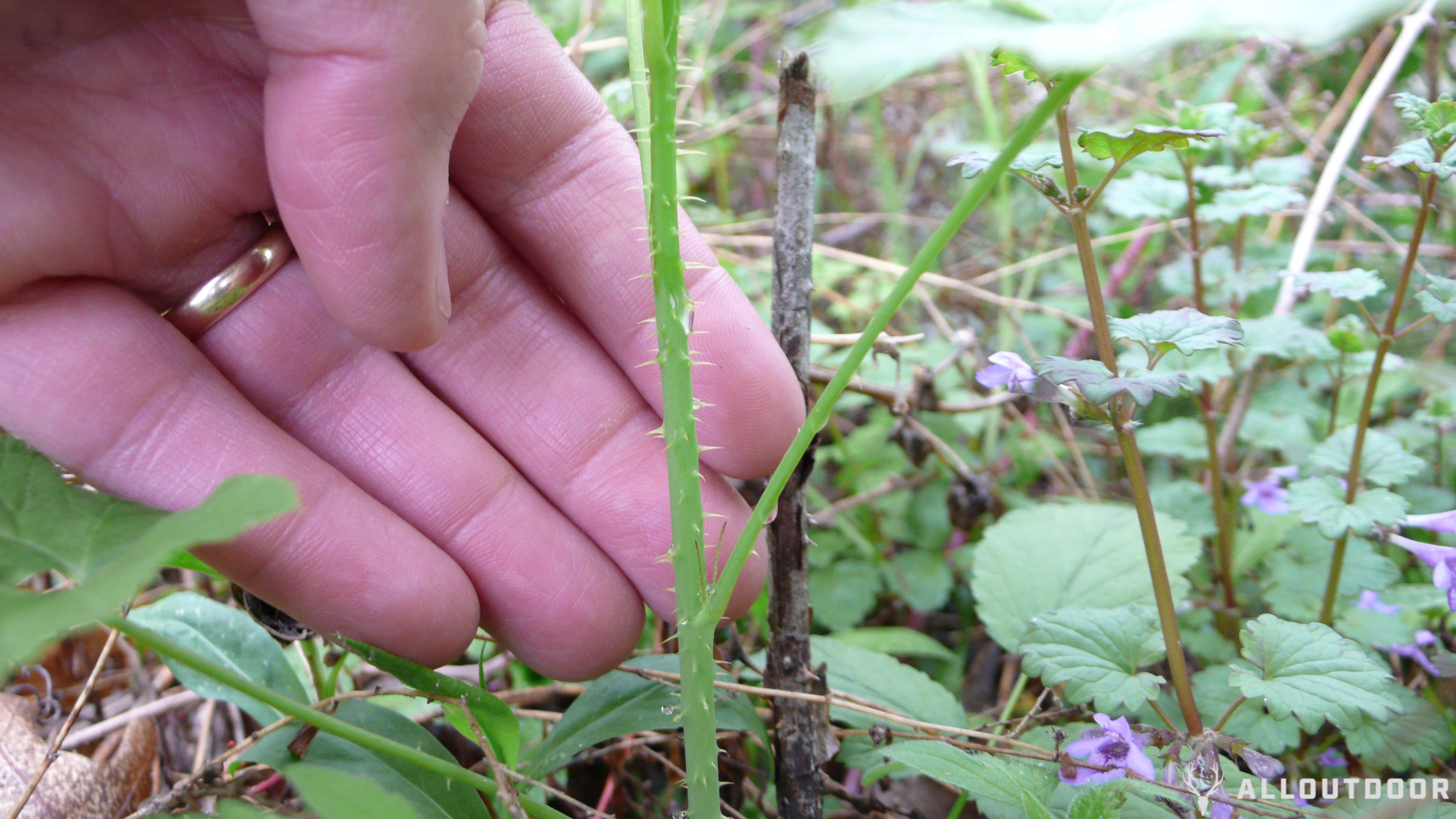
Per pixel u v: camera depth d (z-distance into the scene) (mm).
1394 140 257
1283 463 216
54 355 112
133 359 115
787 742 132
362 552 123
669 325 97
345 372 135
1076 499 214
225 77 123
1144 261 274
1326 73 269
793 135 132
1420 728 130
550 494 145
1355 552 159
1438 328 215
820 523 213
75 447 114
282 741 129
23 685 174
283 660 148
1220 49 323
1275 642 119
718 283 137
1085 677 120
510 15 134
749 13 372
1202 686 146
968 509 193
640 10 100
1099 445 240
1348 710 110
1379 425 202
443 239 125
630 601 144
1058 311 223
